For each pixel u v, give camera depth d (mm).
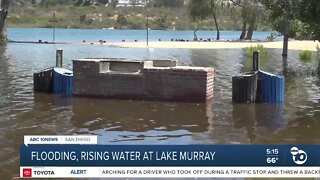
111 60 15094
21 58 30891
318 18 21078
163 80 14383
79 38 72062
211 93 14906
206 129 10852
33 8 150125
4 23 57062
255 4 68688
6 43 50875
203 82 14188
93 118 11969
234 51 42812
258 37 101125
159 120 11812
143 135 10211
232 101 14555
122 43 53000
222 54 38469
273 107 13805
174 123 11469
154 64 15398
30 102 14109
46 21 143500
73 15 151625
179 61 30812
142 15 154375
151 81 14461
